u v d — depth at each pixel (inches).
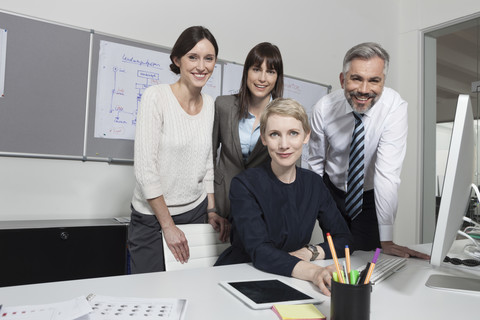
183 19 93.4
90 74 81.0
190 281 30.6
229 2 101.0
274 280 31.4
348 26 126.9
